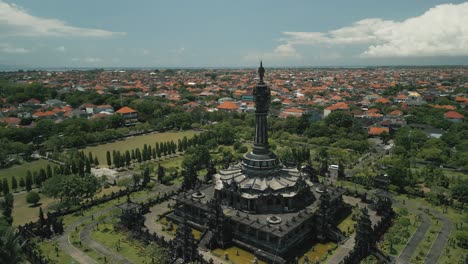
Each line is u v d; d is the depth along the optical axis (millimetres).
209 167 149625
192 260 88938
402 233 101562
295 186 109750
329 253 95000
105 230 107750
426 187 145250
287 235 95000
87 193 131000
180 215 116625
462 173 163250
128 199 111875
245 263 91312
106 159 192625
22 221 114188
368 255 93000
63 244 98875
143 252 94375
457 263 88812
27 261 90125
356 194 136125
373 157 190375
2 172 168000
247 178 112688
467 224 110500
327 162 169625
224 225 99250
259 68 111812
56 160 187000
